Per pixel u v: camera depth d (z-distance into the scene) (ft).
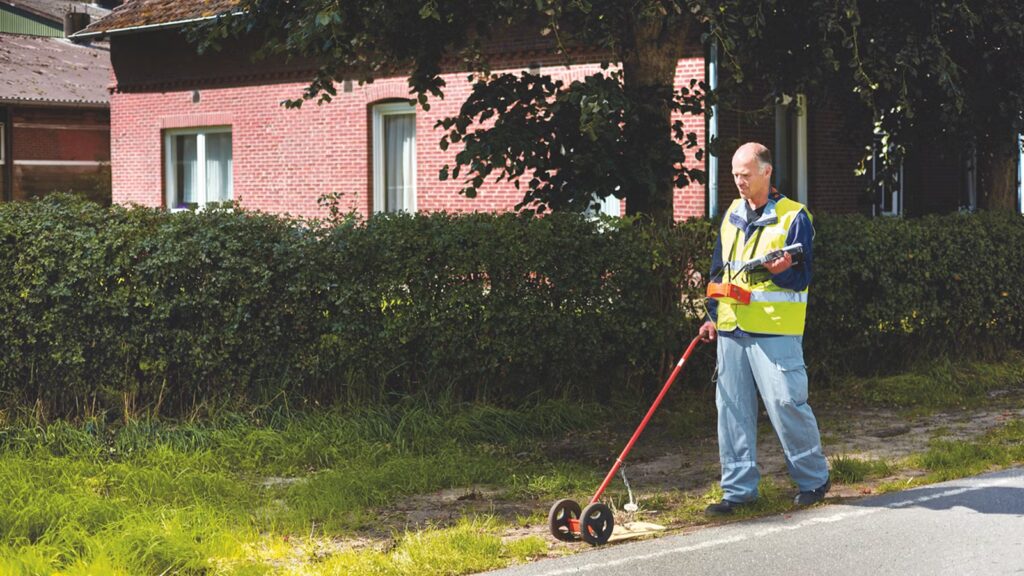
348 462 26.50
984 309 39.50
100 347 28.91
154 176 82.28
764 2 33.73
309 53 34.09
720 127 53.67
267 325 29.30
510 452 28.02
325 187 72.64
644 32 34.60
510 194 62.90
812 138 57.72
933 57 36.42
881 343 37.04
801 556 19.25
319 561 19.51
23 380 28.96
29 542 19.42
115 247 28.63
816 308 35.22
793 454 22.71
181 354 29.12
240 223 29.32
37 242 28.53
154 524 20.38
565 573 18.61
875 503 22.76
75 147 112.88
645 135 33.37
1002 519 21.18
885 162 46.24
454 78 65.00
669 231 32.37
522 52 60.29
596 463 27.30
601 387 32.45
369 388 30.07
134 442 27.09
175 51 79.97
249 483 24.98
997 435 29.40
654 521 22.07
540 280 30.86
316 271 29.43
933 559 18.88
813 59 37.29
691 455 27.89
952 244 38.19
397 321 29.81
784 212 22.29
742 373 22.58
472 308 30.22
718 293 22.45
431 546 19.70
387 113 70.38
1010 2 38.52
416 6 32.55
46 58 118.11
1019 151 44.21
